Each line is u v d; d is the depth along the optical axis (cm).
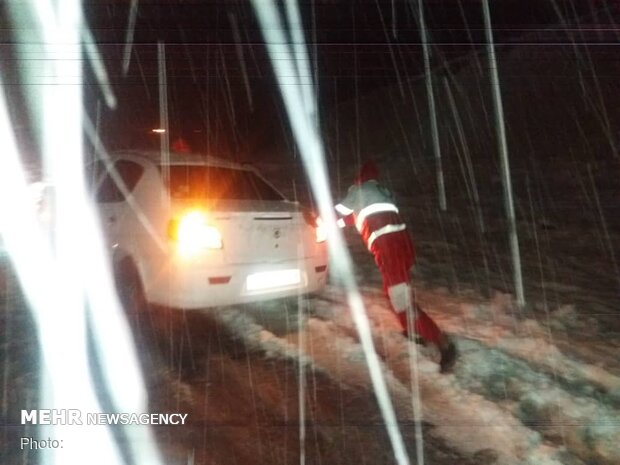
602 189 882
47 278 483
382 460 294
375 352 411
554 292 539
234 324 457
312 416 333
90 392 354
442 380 373
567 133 1121
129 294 446
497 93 1386
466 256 659
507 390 360
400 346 420
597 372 383
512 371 384
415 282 570
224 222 429
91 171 504
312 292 491
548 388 362
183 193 451
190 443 306
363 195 434
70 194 495
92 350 405
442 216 845
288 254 461
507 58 1442
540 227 764
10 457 291
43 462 288
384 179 1121
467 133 1286
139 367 387
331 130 1520
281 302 503
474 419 330
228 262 427
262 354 408
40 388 355
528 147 1132
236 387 364
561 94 1252
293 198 969
